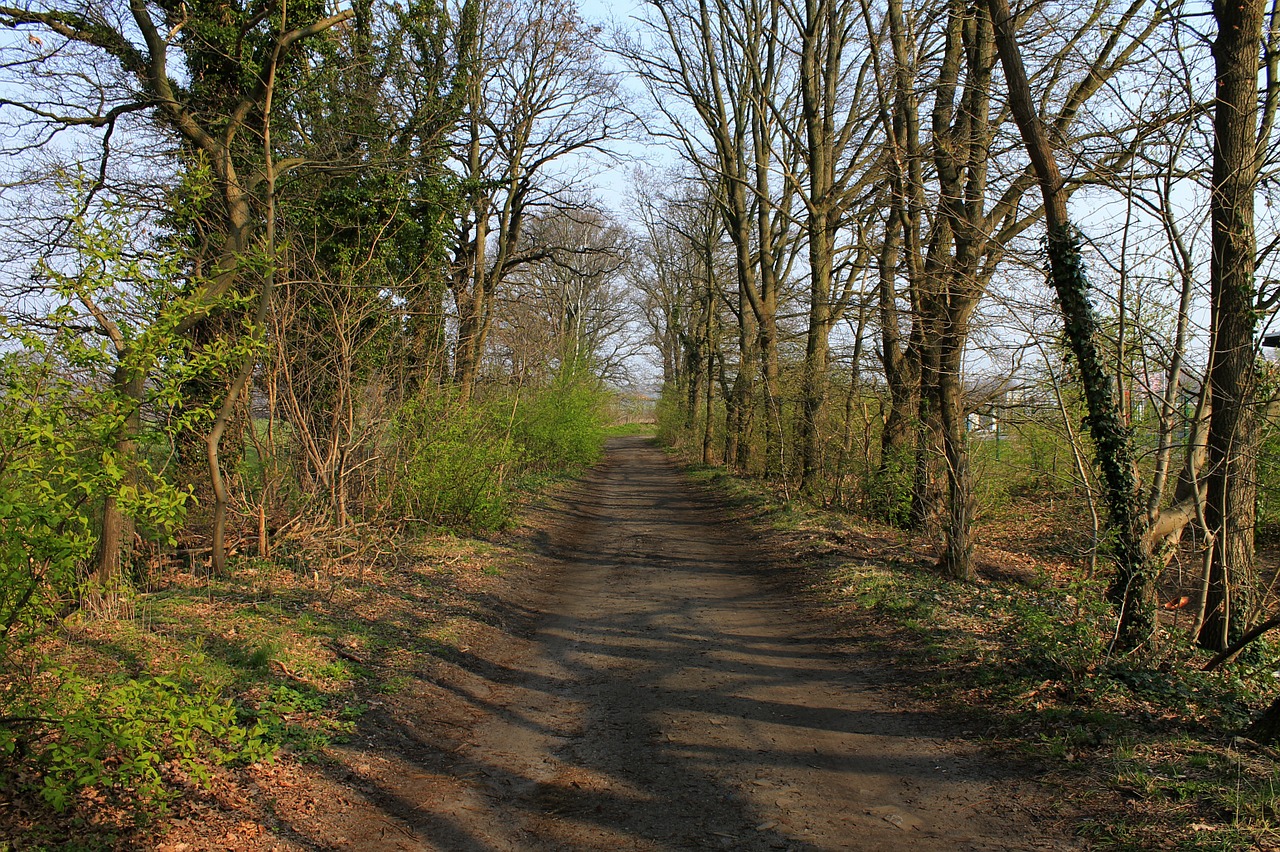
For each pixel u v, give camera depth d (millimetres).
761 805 4602
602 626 9023
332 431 10906
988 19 9109
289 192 13211
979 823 4293
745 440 25656
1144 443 7938
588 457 31062
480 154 22062
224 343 4996
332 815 4324
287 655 6328
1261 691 6387
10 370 3814
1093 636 6508
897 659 7363
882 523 15883
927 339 11148
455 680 6832
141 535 8930
